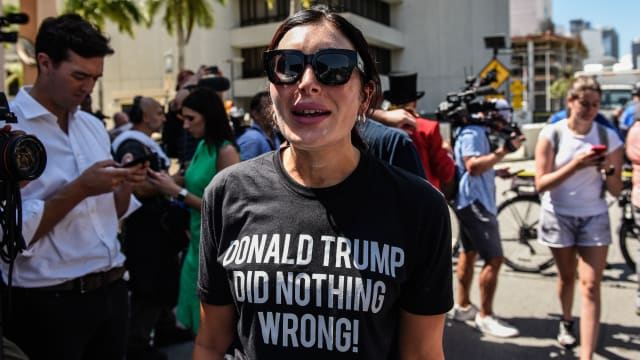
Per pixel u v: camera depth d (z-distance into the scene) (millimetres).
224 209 1582
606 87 15906
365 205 1487
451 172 3553
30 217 2180
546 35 84125
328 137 1463
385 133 2660
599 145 3812
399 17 42906
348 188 1497
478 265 6496
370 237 1463
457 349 4324
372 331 1446
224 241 1571
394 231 1478
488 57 42812
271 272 1461
